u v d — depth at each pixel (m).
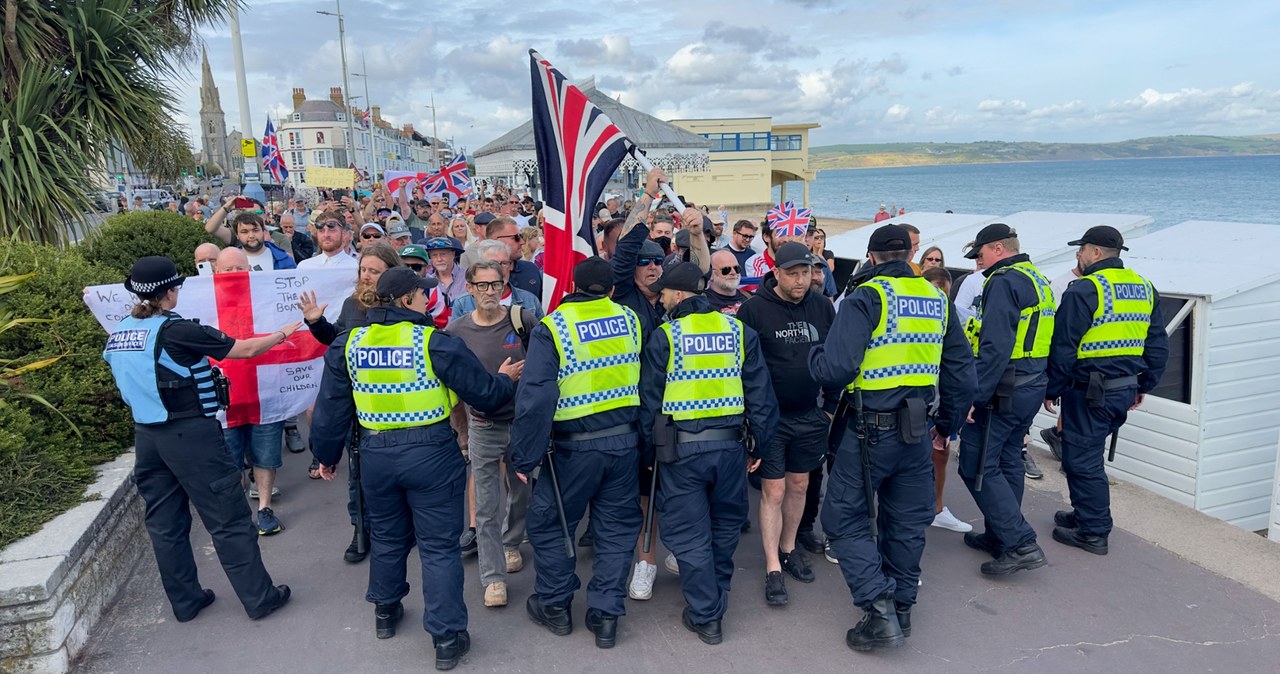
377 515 3.76
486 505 4.19
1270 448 6.43
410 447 3.56
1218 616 4.05
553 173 4.96
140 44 7.71
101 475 4.61
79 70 7.35
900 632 3.67
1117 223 8.11
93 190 7.48
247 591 4.05
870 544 3.84
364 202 14.04
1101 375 4.56
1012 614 4.10
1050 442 6.55
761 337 4.27
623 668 3.70
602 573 3.87
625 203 13.55
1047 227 8.62
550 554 3.89
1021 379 4.43
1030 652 3.77
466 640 3.79
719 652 3.82
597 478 3.78
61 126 7.31
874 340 3.73
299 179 78.81
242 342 3.92
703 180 47.31
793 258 4.08
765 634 3.98
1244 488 6.43
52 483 4.24
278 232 9.17
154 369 3.69
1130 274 4.62
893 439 3.76
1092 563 4.65
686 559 3.84
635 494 3.92
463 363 3.57
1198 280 6.27
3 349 4.99
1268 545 4.86
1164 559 4.69
